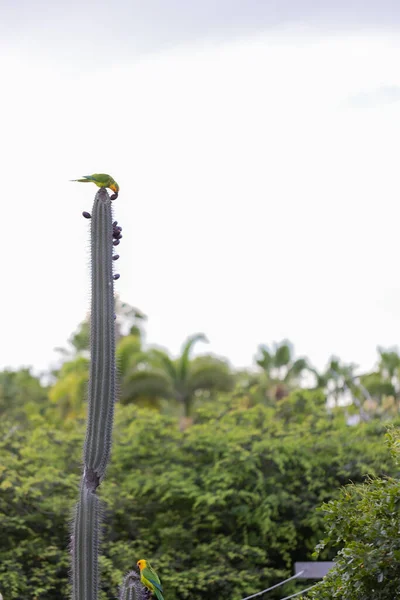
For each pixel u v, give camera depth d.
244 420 16.66
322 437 15.04
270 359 42.75
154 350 34.66
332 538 8.30
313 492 14.44
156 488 14.45
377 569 7.43
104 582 13.03
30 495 13.76
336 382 39.34
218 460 14.80
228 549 13.79
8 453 15.23
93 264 7.47
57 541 13.83
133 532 14.39
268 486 14.31
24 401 39.41
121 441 15.66
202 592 13.41
